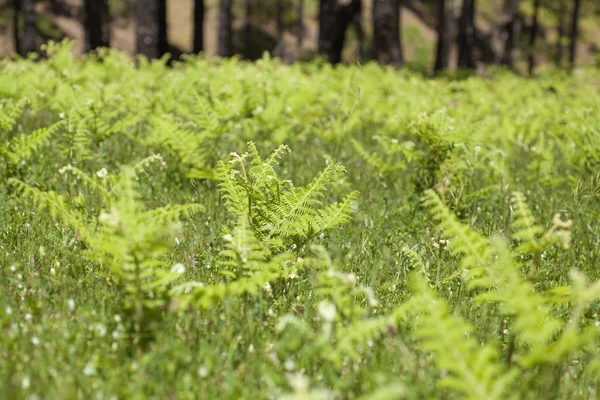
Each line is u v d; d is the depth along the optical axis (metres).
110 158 5.91
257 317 2.86
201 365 2.40
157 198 4.86
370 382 2.29
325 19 21.58
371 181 5.97
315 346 2.35
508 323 3.00
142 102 8.47
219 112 5.96
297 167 6.30
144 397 2.16
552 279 3.77
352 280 2.61
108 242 2.88
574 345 2.20
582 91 14.23
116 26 42.62
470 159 5.32
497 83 16.94
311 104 10.27
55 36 39.06
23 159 5.27
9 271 3.23
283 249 3.64
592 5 62.62
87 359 2.42
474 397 1.99
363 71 14.85
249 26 48.69
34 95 8.12
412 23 53.19
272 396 2.19
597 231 4.66
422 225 4.72
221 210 4.69
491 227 4.40
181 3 47.59
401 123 8.12
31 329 2.62
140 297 2.60
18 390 2.11
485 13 57.31
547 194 5.74
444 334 2.14
